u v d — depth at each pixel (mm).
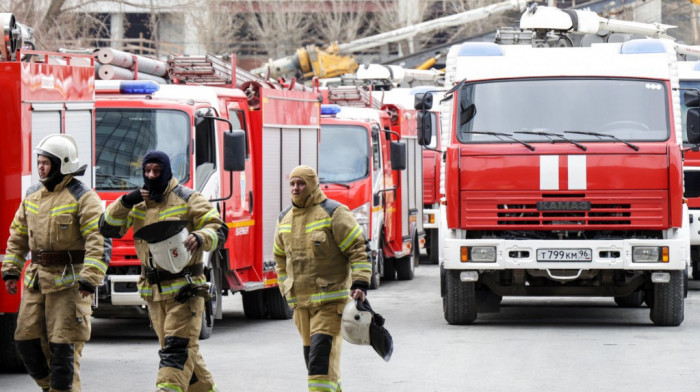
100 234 15578
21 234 16125
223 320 27922
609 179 24484
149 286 15336
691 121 25078
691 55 40469
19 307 17297
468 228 24781
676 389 18078
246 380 18953
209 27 95125
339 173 34938
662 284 25016
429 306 30406
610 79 25172
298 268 15227
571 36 31781
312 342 15109
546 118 24953
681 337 23750
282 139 28000
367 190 34844
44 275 15695
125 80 24609
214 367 20281
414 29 68125
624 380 18828
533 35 30062
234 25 106062
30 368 16109
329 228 15109
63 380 15672
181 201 15438
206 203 15516
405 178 39531
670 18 86188
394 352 21938
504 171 24625
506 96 25172
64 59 22328
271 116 27297
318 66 65625
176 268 15086
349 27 111000
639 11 65312
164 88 24500
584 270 24797
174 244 15008
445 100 25781
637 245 24297
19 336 15922
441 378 19047
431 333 24625
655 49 25500
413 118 41312
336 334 15188
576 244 24359
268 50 110250
